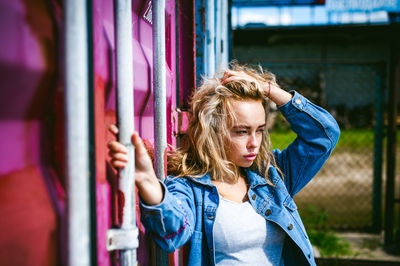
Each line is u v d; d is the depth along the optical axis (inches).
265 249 47.1
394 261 129.1
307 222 157.1
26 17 18.3
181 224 37.6
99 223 25.4
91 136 22.3
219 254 46.1
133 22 38.3
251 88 46.1
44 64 19.7
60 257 21.5
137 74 37.3
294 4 420.5
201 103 48.1
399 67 146.6
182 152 50.2
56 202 21.2
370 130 506.3
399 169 289.7
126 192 27.7
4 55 16.6
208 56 70.5
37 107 19.9
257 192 49.7
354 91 581.9
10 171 17.7
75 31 19.9
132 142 28.2
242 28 429.4
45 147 20.9
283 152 57.7
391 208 143.3
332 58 585.6
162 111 38.2
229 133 46.4
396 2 378.6
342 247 141.4
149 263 42.5
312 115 52.6
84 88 20.4
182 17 63.7
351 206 202.2
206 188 47.1
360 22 415.8
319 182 259.6
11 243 17.7
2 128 17.1
